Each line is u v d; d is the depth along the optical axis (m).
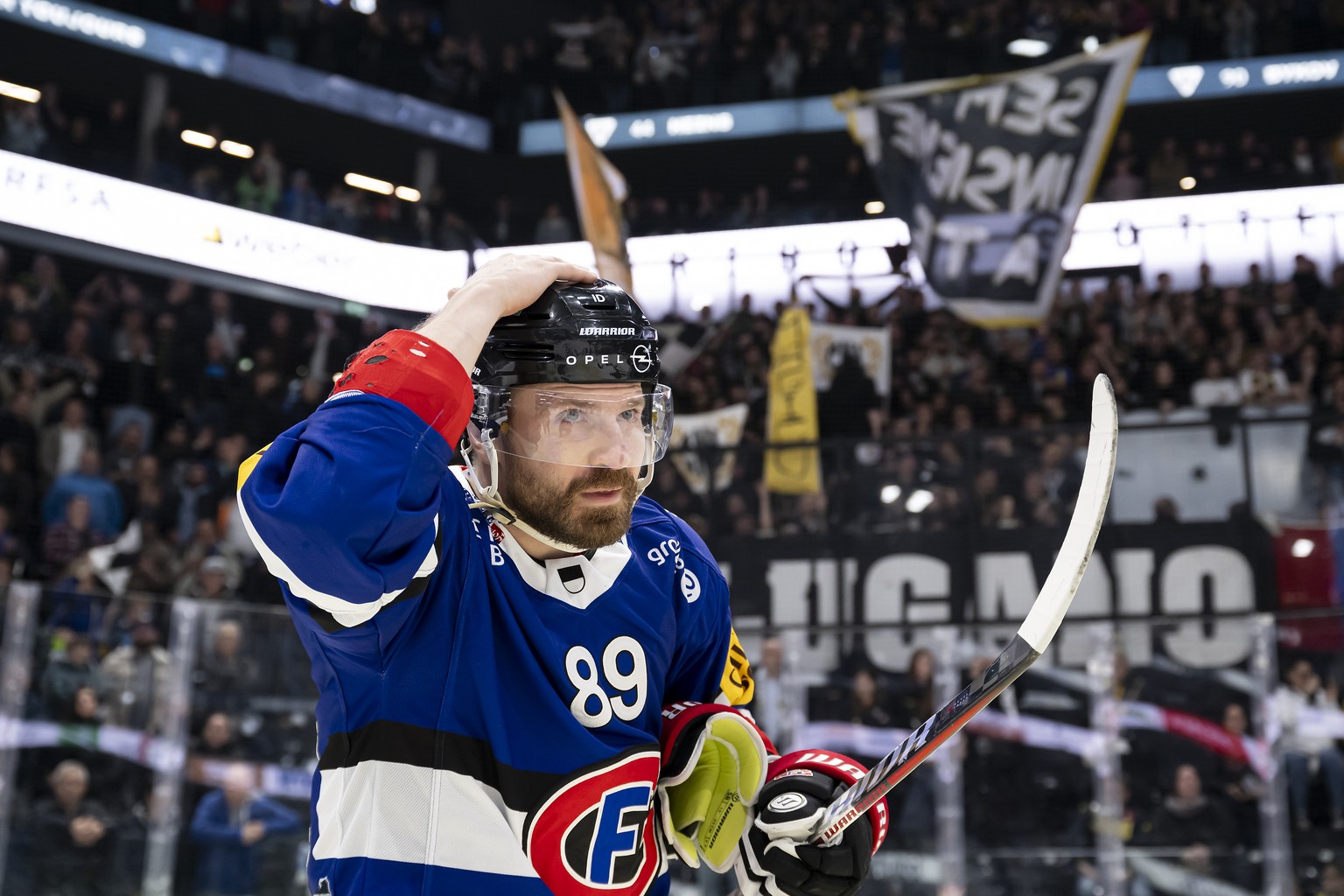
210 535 8.51
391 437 0.97
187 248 10.59
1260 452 7.25
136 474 8.55
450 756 1.08
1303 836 5.12
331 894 1.08
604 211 10.91
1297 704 5.23
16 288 9.23
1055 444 7.49
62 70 10.88
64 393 8.74
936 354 10.20
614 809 1.13
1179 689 5.36
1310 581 6.98
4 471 7.91
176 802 4.95
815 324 9.55
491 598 1.13
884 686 5.62
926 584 7.48
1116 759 5.36
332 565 0.94
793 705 5.70
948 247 10.23
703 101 12.47
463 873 1.07
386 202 12.19
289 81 11.82
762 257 11.83
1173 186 11.16
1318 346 9.54
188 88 11.42
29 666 4.71
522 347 1.12
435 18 13.45
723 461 7.89
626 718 1.17
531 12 14.23
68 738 4.75
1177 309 10.16
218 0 11.55
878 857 5.46
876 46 12.17
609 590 1.20
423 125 12.48
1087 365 10.00
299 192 11.34
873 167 10.59
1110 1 11.88
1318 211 10.83
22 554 7.75
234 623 5.20
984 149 10.23
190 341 10.05
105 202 10.20
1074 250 11.18
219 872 5.00
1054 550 7.34
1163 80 11.48
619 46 12.91
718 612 1.33
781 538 7.71
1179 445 7.38
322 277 11.37
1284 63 11.23
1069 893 5.27
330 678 1.11
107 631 4.90
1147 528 7.30
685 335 11.38
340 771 1.10
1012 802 5.39
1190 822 5.25
